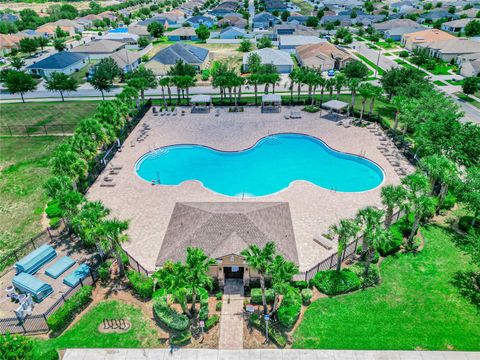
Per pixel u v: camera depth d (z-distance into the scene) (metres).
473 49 106.31
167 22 180.75
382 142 60.22
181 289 25.73
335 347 27.11
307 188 47.84
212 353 26.91
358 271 33.41
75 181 45.16
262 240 33.59
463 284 32.72
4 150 60.38
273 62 102.00
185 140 62.09
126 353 26.92
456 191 40.06
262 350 27.05
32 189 49.56
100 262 35.81
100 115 55.53
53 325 28.17
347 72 89.94
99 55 118.75
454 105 58.12
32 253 35.53
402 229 38.72
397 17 178.38
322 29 161.75
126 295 32.16
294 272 26.23
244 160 57.00
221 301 31.17
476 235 36.50
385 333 28.14
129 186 49.03
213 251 32.28
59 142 62.94
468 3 199.12
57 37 159.12
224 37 147.88
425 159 41.44
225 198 46.00
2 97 88.06
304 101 77.50
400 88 68.25
